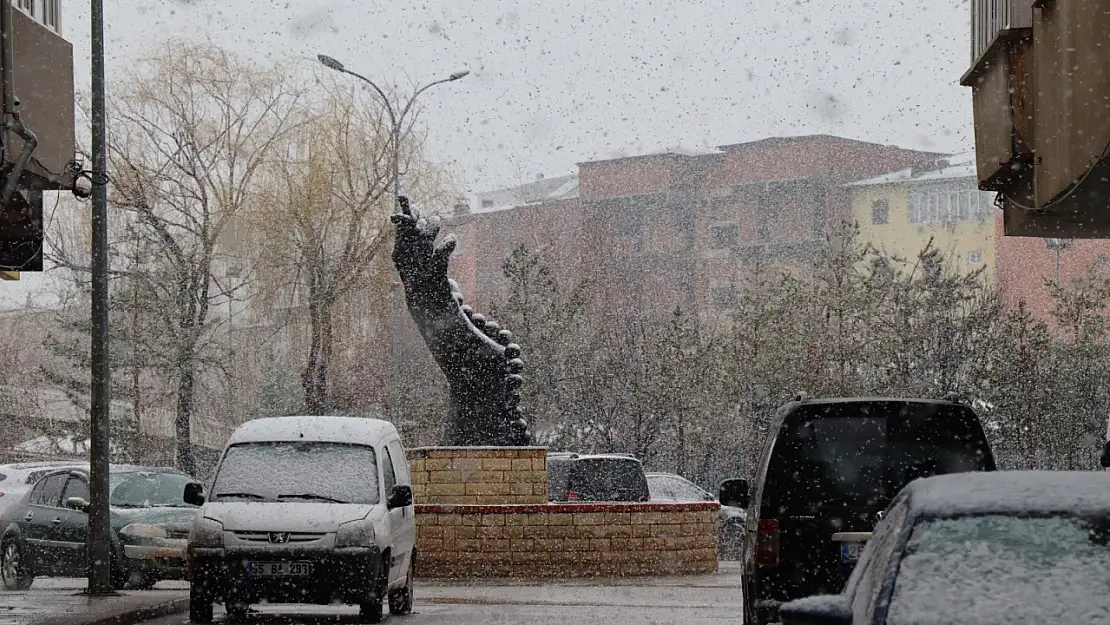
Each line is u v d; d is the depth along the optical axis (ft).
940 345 119.96
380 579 52.80
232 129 145.59
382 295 143.13
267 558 51.62
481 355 86.43
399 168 145.79
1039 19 55.11
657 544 82.48
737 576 81.87
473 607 61.93
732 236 264.52
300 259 142.00
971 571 20.06
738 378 125.70
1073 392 116.67
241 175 145.89
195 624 52.65
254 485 55.06
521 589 73.56
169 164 145.79
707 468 135.85
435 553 80.84
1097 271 129.70
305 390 141.90
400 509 57.06
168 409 148.25
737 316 131.64
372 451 56.90
